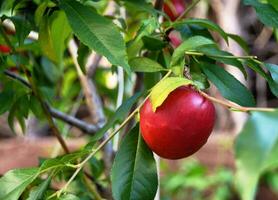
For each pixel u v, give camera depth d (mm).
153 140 569
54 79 1016
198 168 2334
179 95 563
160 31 708
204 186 2287
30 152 2381
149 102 576
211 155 2416
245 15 2803
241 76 1980
